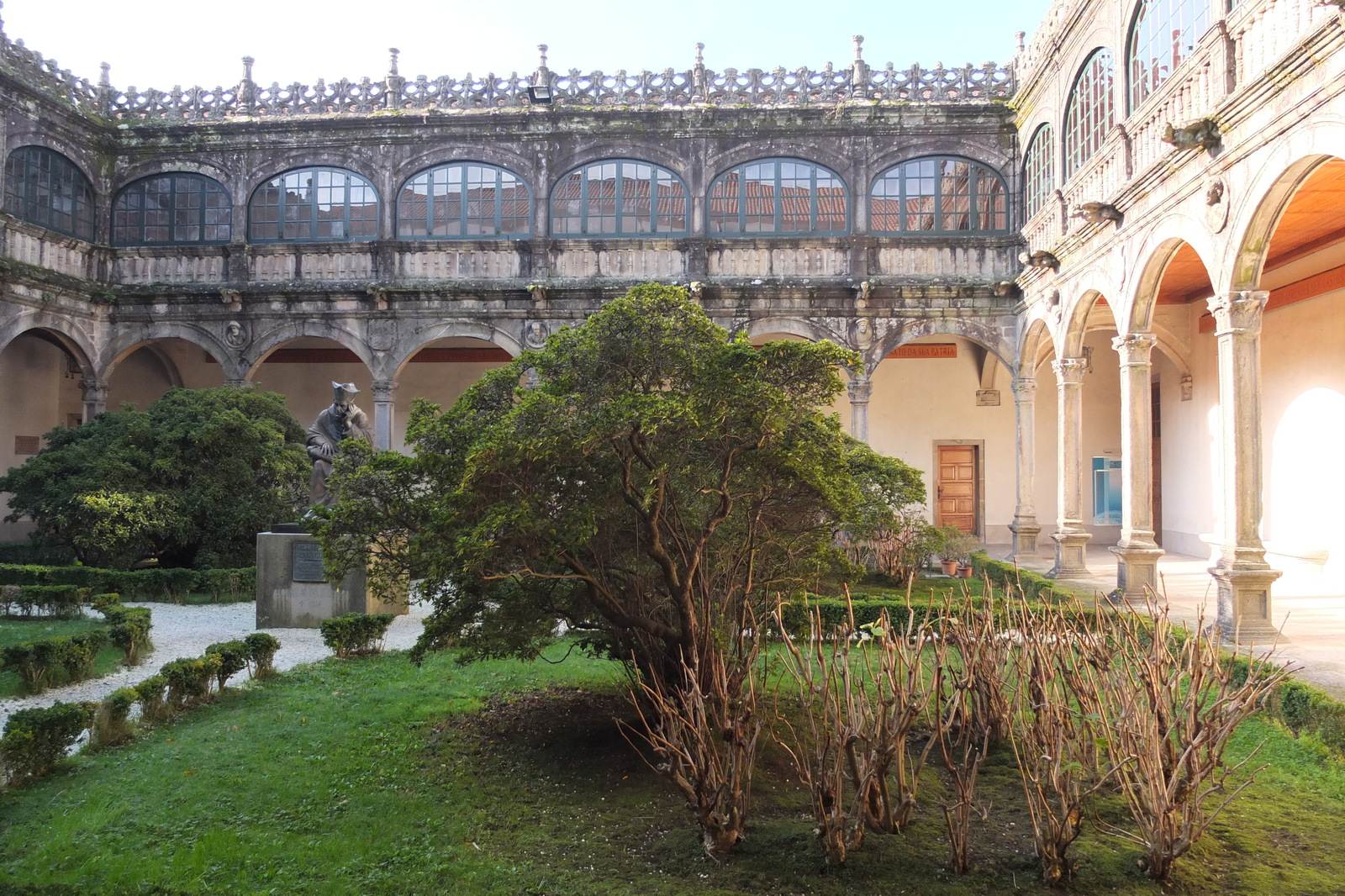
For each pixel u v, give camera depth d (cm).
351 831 570
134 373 2447
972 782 502
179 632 1272
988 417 2405
